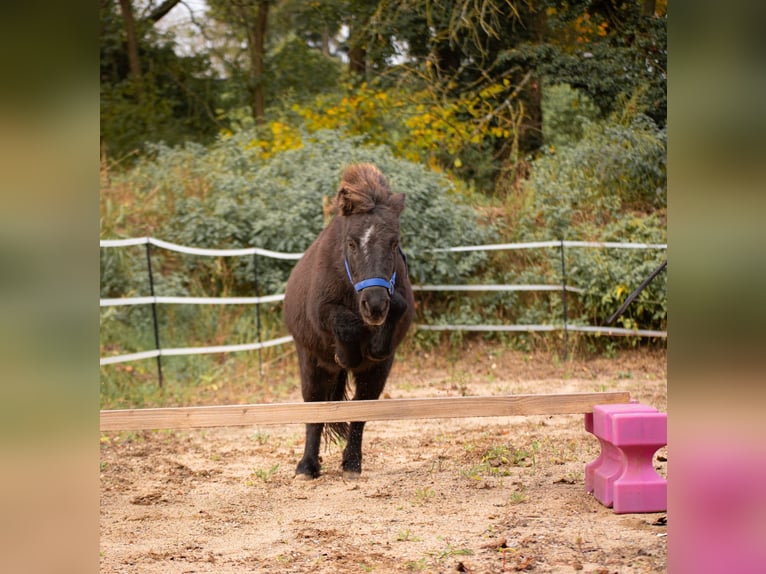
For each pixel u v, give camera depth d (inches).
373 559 144.6
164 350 373.4
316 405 180.9
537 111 654.5
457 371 429.1
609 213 512.1
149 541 162.1
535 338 469.1
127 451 261.9
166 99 772.6
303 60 790.5
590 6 617.0
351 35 733.9
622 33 619.5
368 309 180.7
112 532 169.2
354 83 708.7
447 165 643.5
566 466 222.5
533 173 550.3
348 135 581.9
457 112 641.0
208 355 430.0
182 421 177.0
